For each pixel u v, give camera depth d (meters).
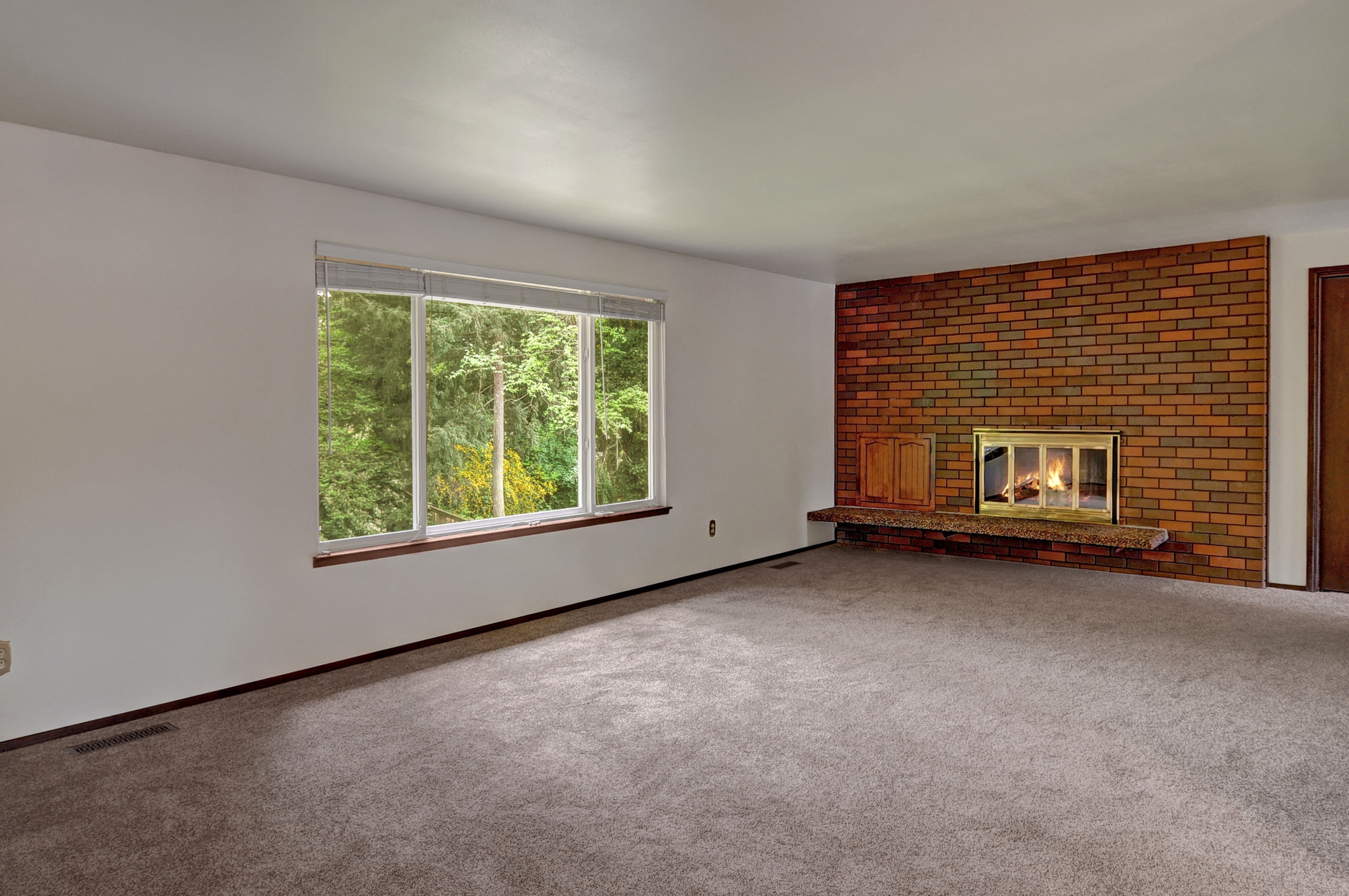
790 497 6.73
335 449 3.89
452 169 3.50
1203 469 5.51
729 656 3.93
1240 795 2.50
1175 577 5.65
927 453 6.74
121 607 3.17
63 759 2.82
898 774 2.65
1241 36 2.26
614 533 5.17
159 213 3.24
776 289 6.54
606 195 3.96
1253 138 3.19
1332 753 2.80
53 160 2.98
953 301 6.54
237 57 2.35
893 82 2.57
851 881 2.05
